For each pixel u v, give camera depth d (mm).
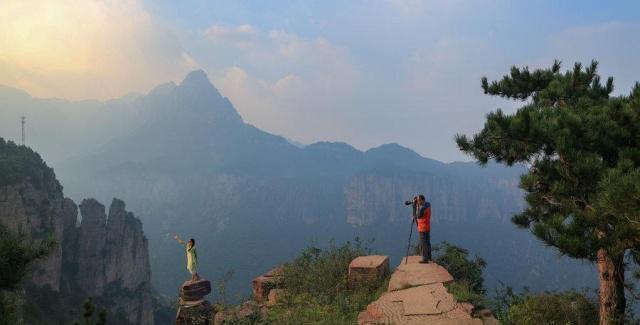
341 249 15695
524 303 11594
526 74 15898
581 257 9359
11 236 9297
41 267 97188
